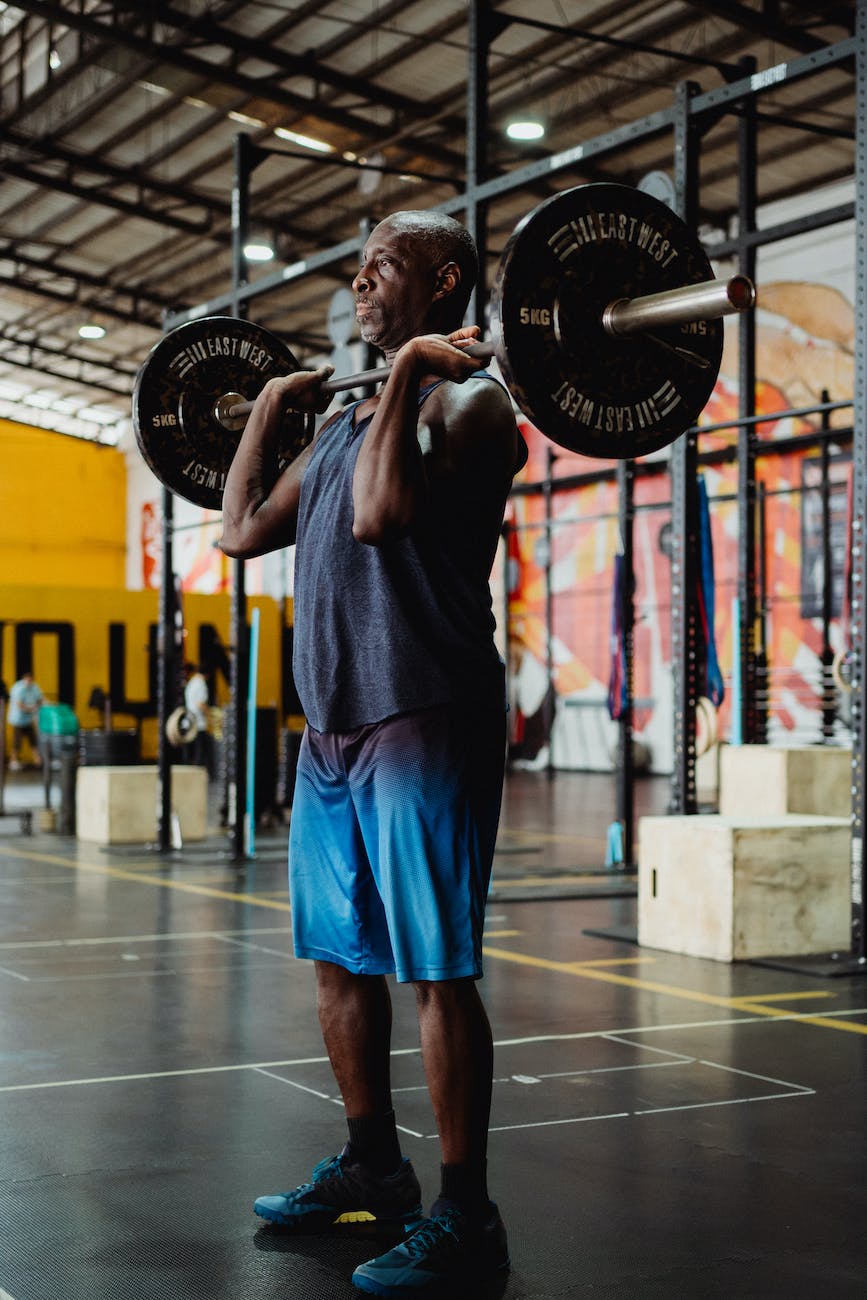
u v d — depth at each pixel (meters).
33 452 29.69
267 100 15.73
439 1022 2.21
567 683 21.97
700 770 16.50
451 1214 2.19
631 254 2.06
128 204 19.41
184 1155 2.92
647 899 6.03
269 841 10.80
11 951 5.80
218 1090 3.51
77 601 20.67
